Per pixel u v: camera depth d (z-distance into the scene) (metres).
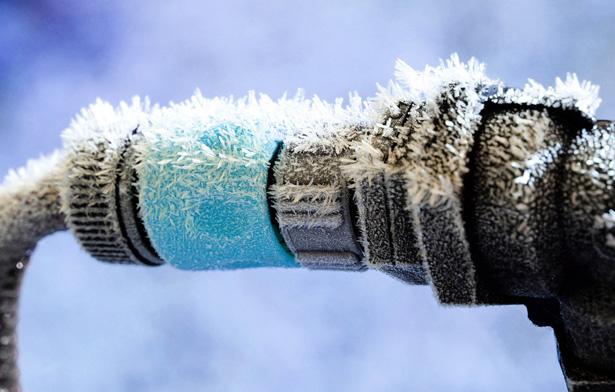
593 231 0.44
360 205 0.46
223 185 0.47
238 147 0.47
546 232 0.44
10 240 0.49
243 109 0.47
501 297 0.45
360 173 0.45
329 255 0.47
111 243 0.48
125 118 0.48
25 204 0.49
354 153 0.46
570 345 0.45
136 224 0.47
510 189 0.44
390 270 0.47
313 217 0.46
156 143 0.47
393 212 0.45
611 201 0.44
